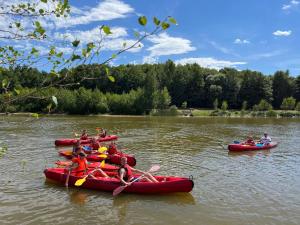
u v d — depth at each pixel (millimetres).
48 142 22578
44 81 3473
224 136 27984
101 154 16359
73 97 62312
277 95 82812
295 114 62594
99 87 77188
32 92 3580
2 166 15180
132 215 9656
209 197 11234
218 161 17156
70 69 3328
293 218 9586
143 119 50531
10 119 40500
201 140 25141
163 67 87312
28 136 25859
